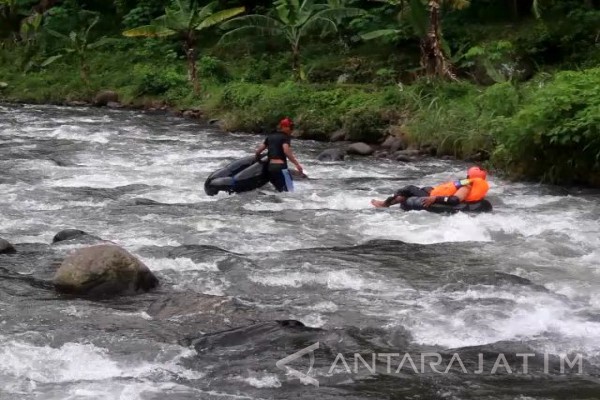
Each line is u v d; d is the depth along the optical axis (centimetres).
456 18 4231
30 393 906
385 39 4097
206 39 4903
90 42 5222
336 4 4066
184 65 4584
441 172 2392
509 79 3241
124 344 1044
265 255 1444
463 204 1791
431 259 1434
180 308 1160
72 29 5347
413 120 2895
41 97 4450
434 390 920
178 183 2180
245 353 1018
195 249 1446
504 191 2092
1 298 1210
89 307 1178
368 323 1124
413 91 3155
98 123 3522
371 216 1761
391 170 2431
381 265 1395
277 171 2038
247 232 1625
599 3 4094
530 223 1708
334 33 4503
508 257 1453
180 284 1288
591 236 1598
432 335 1079
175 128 3406
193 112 3775
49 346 1039
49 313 1152
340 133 3073
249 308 1172
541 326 1106
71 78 4666
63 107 4216
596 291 1263
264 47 4619
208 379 949
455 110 2834
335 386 931
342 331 1085
